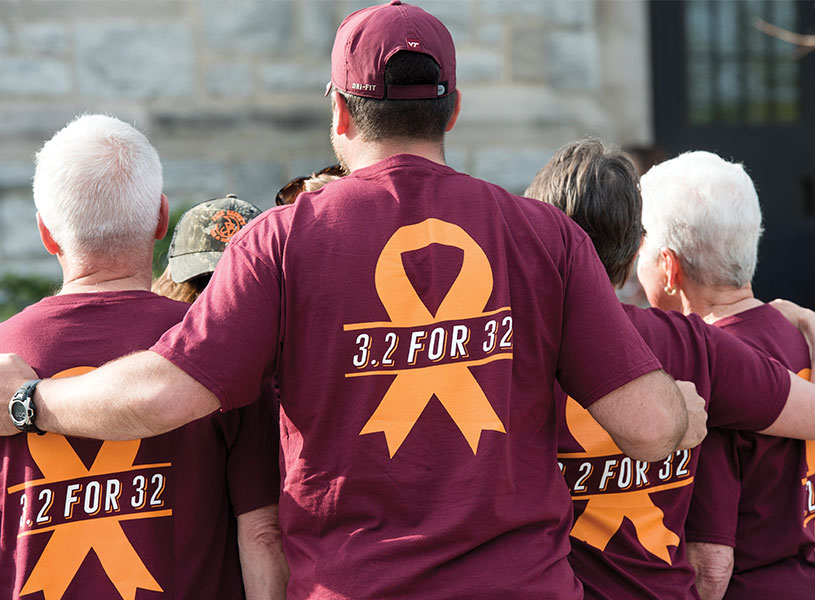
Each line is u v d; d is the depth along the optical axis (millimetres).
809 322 3895
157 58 10656
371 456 2723
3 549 2977
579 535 3283
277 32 10898
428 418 2742
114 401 2746
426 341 2768
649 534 3326
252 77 10883
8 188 10398
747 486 3662
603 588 3250
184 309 3223
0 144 10352
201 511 3133
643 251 4004
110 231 3137
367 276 2773
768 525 3670
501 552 2732
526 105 10953
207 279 3947
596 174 3498
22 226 10469
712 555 3553
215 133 10828
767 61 11570
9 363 2977
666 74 11398
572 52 11008
